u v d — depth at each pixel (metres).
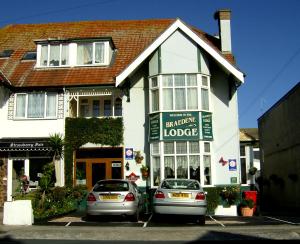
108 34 25.77
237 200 19.55
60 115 21.53
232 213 19.39
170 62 20.42
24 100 21.95
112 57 23.42
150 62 20.77
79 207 19.64
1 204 21.14
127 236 11.19
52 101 21.83
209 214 19.27
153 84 20.58
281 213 20.94
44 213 16.08
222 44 23.17
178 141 19.75
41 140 21.09
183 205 14.05
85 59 22.88
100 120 21.14
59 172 20.91
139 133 20.86
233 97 20.86
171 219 15.41
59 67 22.75
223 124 20.67
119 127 20.94
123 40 25.05
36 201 16.39
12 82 22.06
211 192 19.45
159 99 20.09
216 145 20.50
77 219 15.77
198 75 20.25
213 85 21.06
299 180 22.92
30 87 21.70
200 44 20.28
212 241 10.52
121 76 20.36
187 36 20.61
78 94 21.78
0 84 20.94
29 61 23.70
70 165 20.89
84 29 26.73
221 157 20.36
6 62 23.91
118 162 21.14
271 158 29.97
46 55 23.12
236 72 19.86
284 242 10.34
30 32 27.05
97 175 21.12
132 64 20.38
